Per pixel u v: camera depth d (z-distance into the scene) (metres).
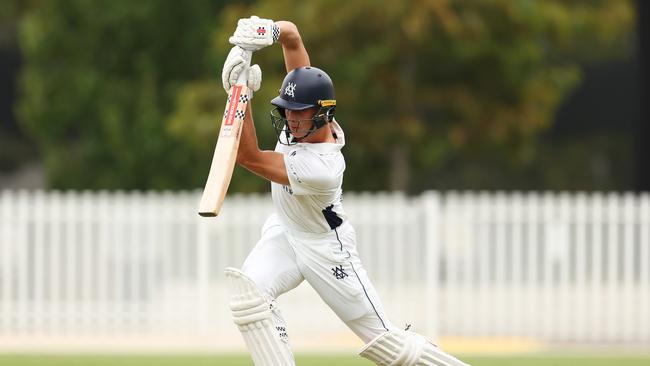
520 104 64.56
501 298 46.78
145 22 70.62
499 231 46.72
